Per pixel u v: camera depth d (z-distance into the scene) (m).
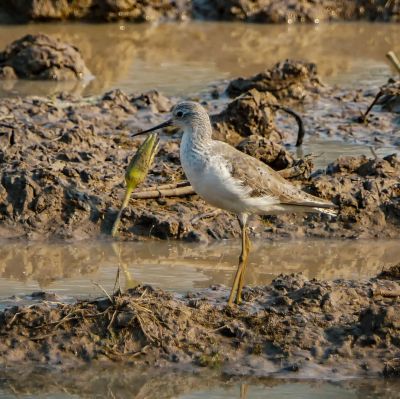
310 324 11.18
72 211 14.77
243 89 21.52
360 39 27.89
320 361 10.72
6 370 10.58
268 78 21.48
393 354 10.74
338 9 30.14
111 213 14.74
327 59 25.52
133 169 12.64
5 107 19.23
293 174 16.03
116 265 13.50
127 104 20.19
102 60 24.92
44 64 23.00
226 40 27.45
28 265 13.44
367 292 11.91
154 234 14.54
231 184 11.89
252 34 28.20
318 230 14.81
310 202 12.43
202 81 22.95
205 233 14.59
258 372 10.61
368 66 24.75
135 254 13.95
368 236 14.72
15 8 28.47
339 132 19.48
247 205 12.10
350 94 21.84
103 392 10.35
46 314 11.09
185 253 14.04
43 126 18.30
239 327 11.09
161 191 15.28
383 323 11.00
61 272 13.20
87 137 17.34
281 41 27.47
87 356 10.74
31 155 16.16
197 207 15.12
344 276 13.20
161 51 26.09
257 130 18.45
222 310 11.48
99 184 15.40
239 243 14.48
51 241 14.34
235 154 12.12
